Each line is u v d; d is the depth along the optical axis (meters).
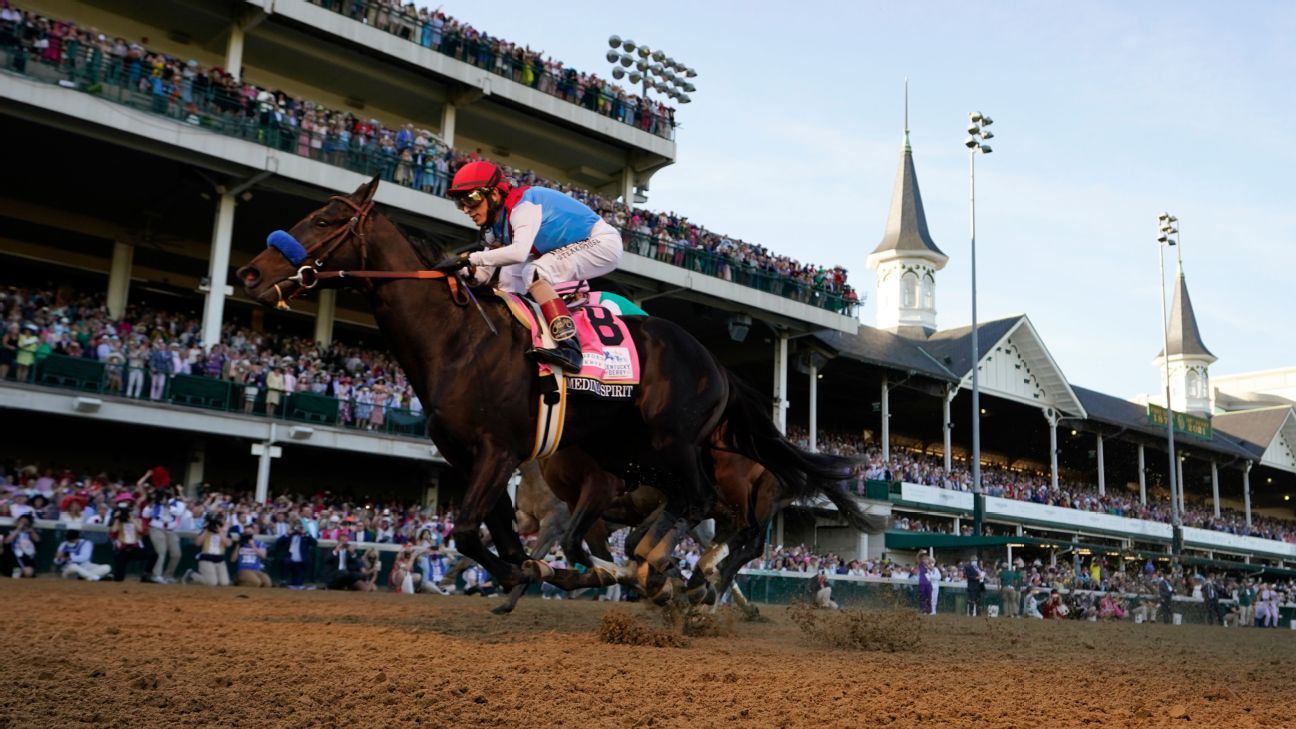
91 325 18.98
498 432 6.11
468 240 23.56
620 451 7.12
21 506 14.86
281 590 14.45
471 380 6.05
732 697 4.44
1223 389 95.38
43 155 21.09
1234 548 46.88
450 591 17.59
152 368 18.70
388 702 3.99
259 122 20.48
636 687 4.60
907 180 52.28
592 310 6.78
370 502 24.36
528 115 29.03
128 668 4.52
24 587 11.02
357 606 10.22
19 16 17.89
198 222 25.34
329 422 20.86
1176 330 69.94
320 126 21.42
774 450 7.89
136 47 19.36
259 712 3.71
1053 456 41.44
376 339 31.44
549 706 4.05
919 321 49.53
